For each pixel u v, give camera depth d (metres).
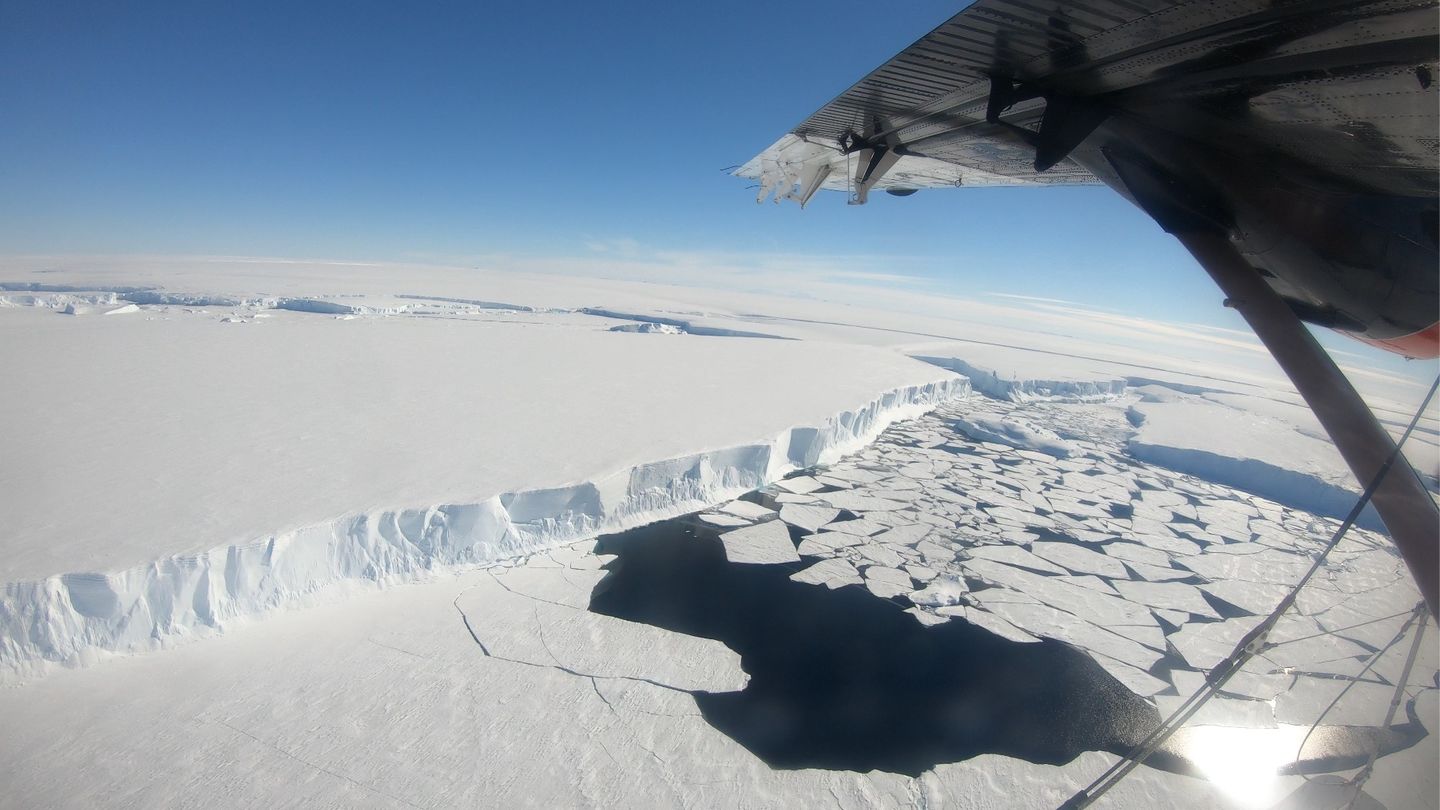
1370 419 2.38
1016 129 2.74
